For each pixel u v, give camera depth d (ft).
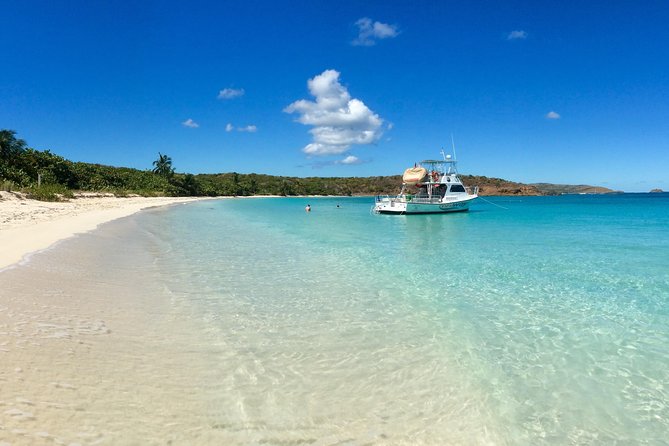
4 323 17.87
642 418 14.39
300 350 19.44
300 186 447.83
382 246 56.03
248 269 38.14
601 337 21.90
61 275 28.50
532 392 16.06
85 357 16.06
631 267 41.04
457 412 14.52
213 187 336.29
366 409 14.49
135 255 41.70
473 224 94.27
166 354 17.89
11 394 12.33
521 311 26.32
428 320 24.30
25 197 102.73
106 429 11.78
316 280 34.32
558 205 207.82
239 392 15.15
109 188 193.47
